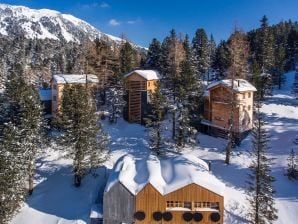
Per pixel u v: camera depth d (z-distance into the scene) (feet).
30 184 163.02
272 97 297.53
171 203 136.46
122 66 273.95
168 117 225.56
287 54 407.03
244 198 152.56
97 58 249.75
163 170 152.05
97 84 250.57
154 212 136.05
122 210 137.28
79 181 165.48
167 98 202.69
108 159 180.75
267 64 305.94
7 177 138.92
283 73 354.13
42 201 159.02
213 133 214.48
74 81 235.81
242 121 203.10
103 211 138.62
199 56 350.64
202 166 153.17
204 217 135.13
